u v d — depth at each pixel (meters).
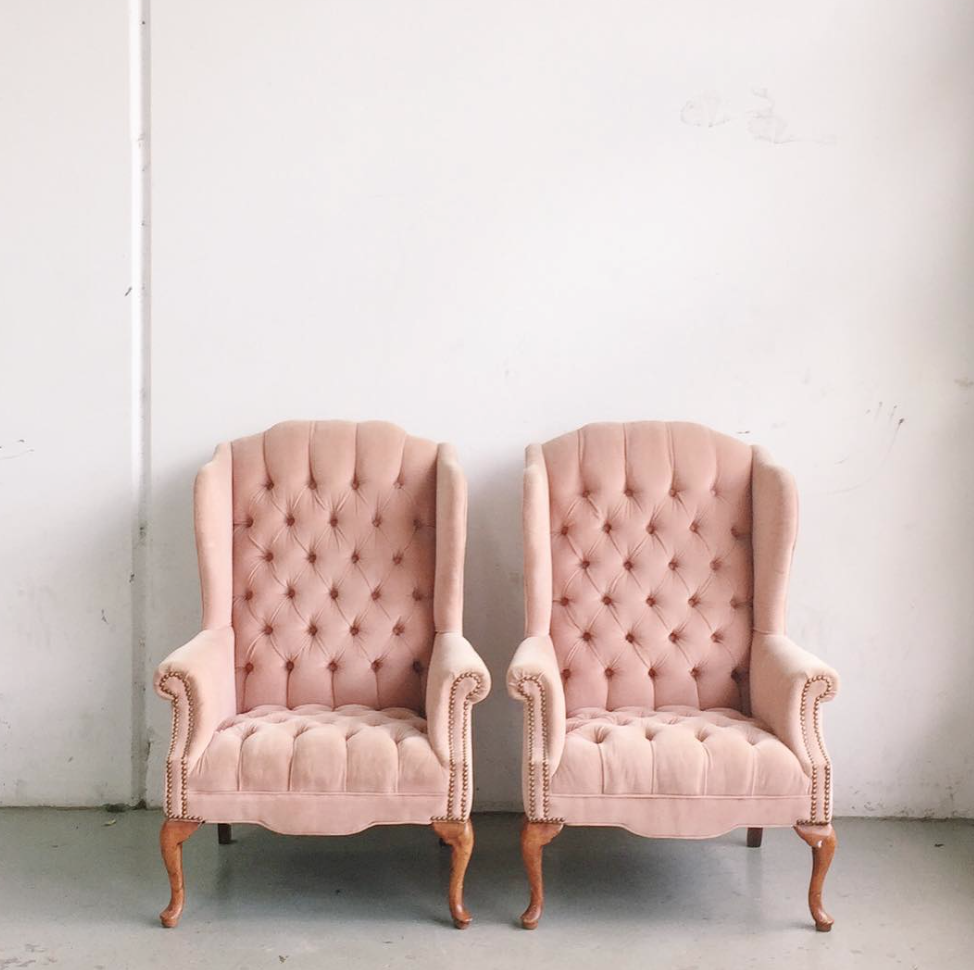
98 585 3.16
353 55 3.08
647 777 2.42
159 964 2.35
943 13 3.06
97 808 3.21
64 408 3.14
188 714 2.47
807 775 2.44
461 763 2.46
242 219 3.11
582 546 2.88
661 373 3.13
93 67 3.08
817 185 3.10
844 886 2.75
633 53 3.08
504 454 3.16
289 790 2.43
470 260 3.12
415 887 2.73
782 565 2.76
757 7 3.07
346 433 2.95
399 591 2.87
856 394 3.13
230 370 3.14
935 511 3.14
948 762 3.17
